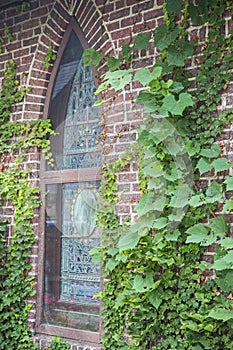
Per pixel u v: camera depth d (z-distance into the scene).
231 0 3.33
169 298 3.37
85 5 4.09
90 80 4.18
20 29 4.49
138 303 3.47
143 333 3.43
